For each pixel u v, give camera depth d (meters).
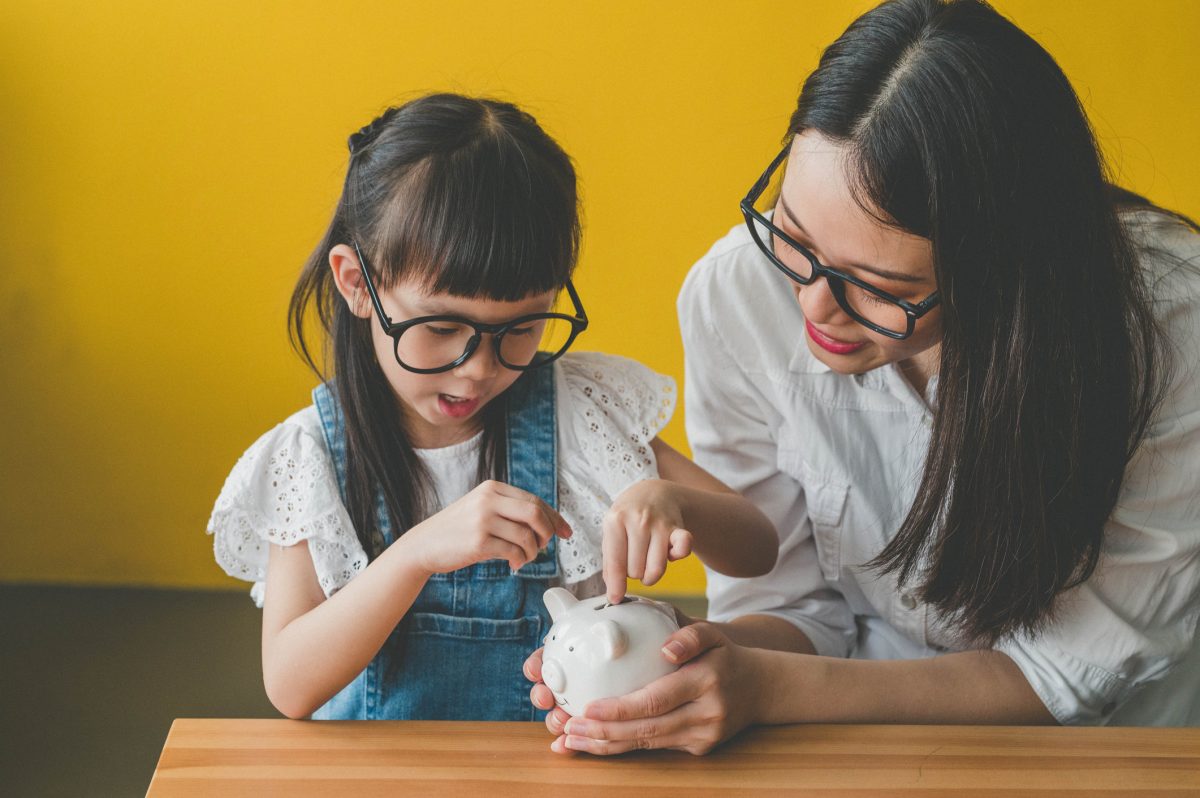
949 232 0.82
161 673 2.33
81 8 2.66
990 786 0.78
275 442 1.07
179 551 2.86
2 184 2.71
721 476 1.25
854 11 2.75
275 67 2.71
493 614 1.10
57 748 2.01
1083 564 0.99
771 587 1.24
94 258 2.76
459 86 2.74
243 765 0.77
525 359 0.99
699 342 1.21
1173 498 1.03
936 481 0.94
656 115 2.79
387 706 1.09
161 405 2.82
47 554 2.85
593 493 1.12
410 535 0.92
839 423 1.17
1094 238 0.88
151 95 2.71
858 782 0.79
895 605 1.19
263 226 2.77
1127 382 0.93
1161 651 1.03
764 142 2.80
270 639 0.99
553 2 2.73
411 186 0.95
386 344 0.98
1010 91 0.82
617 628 0.83
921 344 0.91
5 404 2.80
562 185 1.00
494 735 0.84
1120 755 0.84
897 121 0.81
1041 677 1.00
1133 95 2.69
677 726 0.81
